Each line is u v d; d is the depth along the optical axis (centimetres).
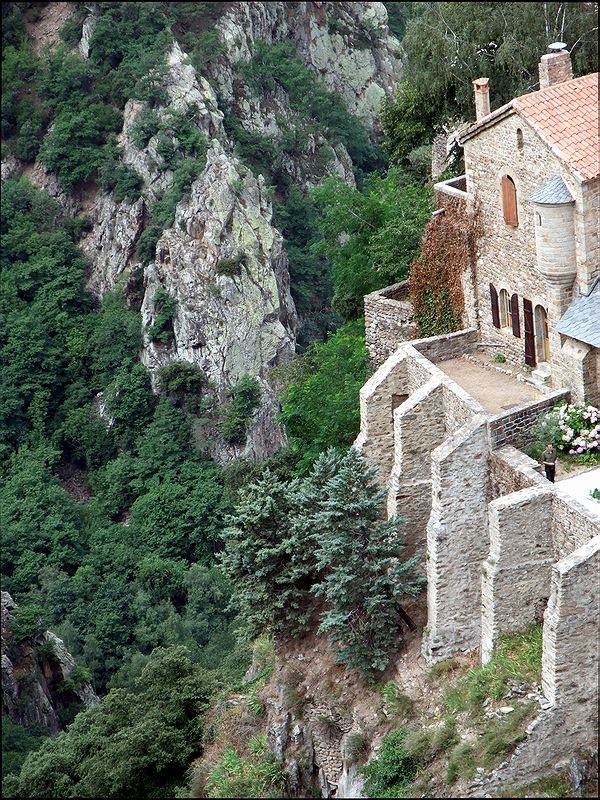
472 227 3881
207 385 11781
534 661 3158
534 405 3416
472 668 3353
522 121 3512
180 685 4219
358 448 3831
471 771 3070
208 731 3978
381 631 3512
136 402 11831
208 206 12088
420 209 5044
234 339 11788
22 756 6088
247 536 3772
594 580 2948
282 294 12131
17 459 11469
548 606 2998
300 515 3744
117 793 3906
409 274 4738
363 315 5256
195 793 3691
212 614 8669
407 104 5538
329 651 3734
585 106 3516
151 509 10475
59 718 7138
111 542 10162
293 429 4888
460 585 3403
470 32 5462
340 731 3581
